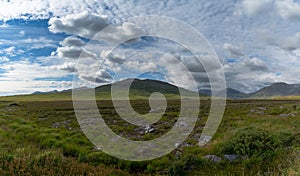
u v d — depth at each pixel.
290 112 28.64
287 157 10.20
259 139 12.18
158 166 12.98
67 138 18.45
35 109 51.12
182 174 11.05
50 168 9.92
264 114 28.94
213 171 10.73
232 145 12.40
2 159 10.06
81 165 11.41
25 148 14.22
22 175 8.83
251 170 10.08
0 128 22.14
